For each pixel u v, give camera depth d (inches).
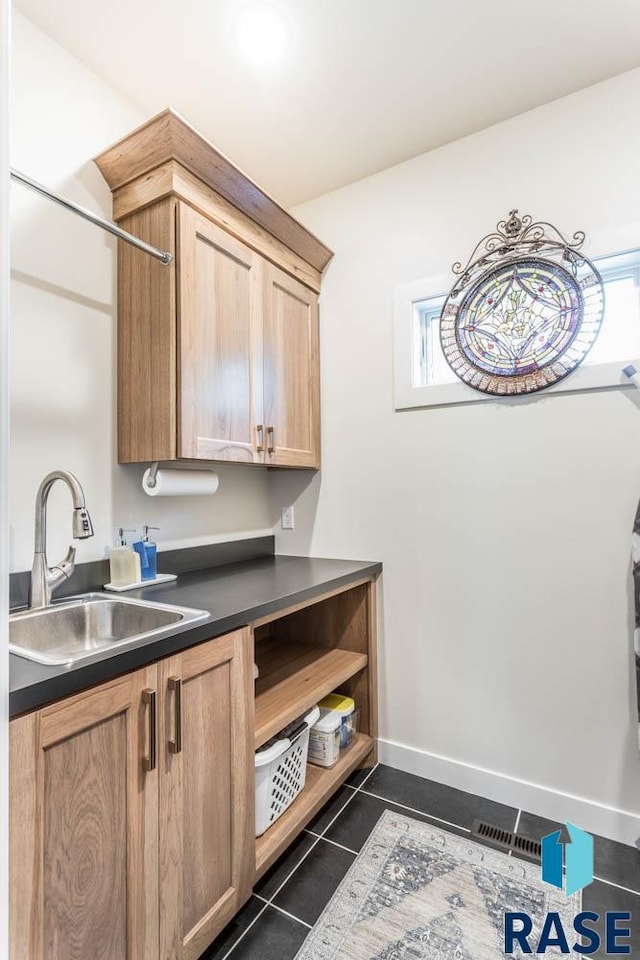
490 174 74.0
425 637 78.7
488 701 73.3
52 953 32.9
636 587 60.2
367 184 85.8
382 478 83.4
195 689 45.6
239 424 69.2
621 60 63.0
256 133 75.6
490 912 52.1
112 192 66.2
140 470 70.0
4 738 24.1
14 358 55.6
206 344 63.6
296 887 55.5
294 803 63.1
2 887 23.8
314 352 88.1
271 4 55.2
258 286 73.5
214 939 47.6
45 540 53.9
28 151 57.6
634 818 62.6
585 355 66.4
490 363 72.6
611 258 65.6
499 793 71.6
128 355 64.7
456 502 76.4
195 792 45.2
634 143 64.1
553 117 69.4
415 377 80.5
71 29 58.6
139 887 39.2
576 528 67.4
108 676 37.3
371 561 84.3
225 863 48.6
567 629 67.9
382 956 47.2
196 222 62.3
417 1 55.0
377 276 84.3
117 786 37.9
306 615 87.0
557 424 68.7
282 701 63.2
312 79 65.8
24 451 56.3
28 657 37.3
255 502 93.4
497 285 72.5
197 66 63.6
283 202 92.9
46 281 58.7
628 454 64.3
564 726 67.7
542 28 58.5
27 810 31.8
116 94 67.7
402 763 80.1
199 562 78.8
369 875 57.2
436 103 70.1
